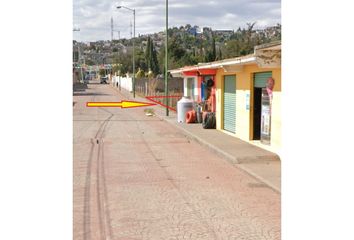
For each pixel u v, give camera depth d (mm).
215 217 7719
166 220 7562
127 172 11695
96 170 11938
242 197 9086
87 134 20141
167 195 9266
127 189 9789
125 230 7055
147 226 7246
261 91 16469
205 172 11750
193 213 7965
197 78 26141
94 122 26000
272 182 10234
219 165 12789
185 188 9898
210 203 8633
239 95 17984
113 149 15867
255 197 9078
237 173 11609
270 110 14734
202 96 25203
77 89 68125
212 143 16328
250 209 8195
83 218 7672
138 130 22062
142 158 13992
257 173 11289
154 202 8727
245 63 15570
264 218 7629
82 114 31766
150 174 11453
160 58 73812
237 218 7645
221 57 47562
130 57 83250
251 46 38750
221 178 10977
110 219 7621
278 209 8172
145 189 9797
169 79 54750
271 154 13617
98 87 76938
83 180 10680
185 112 25422
